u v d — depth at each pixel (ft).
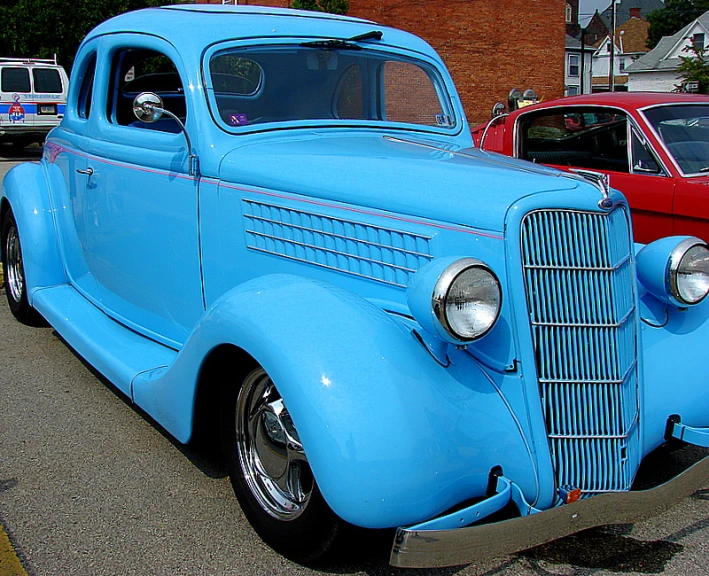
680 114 18.97
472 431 7.50
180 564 8.46
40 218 15.48
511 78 85.87
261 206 9.95
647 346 9.25
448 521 7.13
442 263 7.42
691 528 9.30
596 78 239.91
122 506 9.68
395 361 7.44
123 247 12.84
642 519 7.86
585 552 8.79
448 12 79.97
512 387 7.73
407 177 8.87
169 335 12.15
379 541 8.21
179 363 9.20
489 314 7.37
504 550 7.21
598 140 19.58
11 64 55.06
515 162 9.77
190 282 11.31
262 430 8.73
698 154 18.13
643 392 8.80
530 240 7.68
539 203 7.72
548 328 7.77
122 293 13.23
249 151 10.47
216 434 9.93
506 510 8.02
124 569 8.36
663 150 17.95
